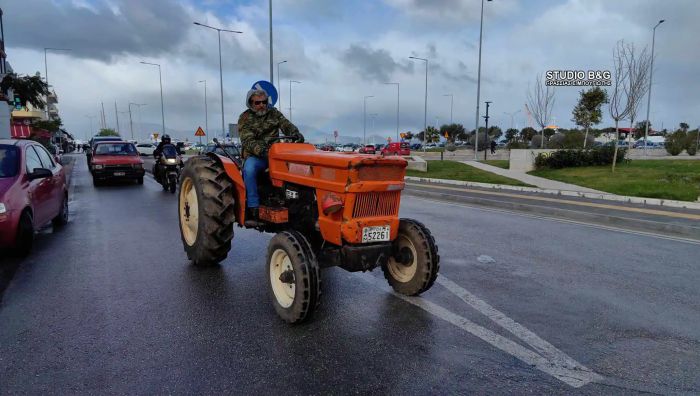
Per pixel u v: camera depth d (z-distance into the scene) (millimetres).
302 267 3854
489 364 3377
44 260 6047
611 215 10180
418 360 3412
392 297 4750
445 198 14141
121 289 4918
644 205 12172
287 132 5402
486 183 18031
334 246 4359
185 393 2939
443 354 3516
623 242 7750
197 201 5551
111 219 9227
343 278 5371
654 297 4902
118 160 16703
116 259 6129
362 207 4074
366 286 5086
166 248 6766
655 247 7387
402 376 3182
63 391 2953
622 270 5949
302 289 3828
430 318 4215
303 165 4469
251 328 3947
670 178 16016
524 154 22156
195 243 5590
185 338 3738
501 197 13703
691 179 15812
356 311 4359
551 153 21922
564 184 16938
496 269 5883
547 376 3223
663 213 10609
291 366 3299
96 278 5293
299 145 4934
